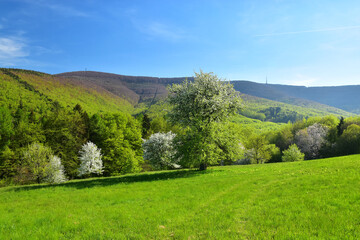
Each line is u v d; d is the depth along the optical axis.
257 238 7.87
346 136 80.44
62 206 15.27
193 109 31.38
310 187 14.51
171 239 8.48
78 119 63.00
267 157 78.62
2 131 57.34
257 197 13.93
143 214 11.81
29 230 10.19
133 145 65.00
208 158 29.30
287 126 135.88
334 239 7.29
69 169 52.41
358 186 13.12
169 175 29.53
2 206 16.45
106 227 9.99
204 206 12.93
